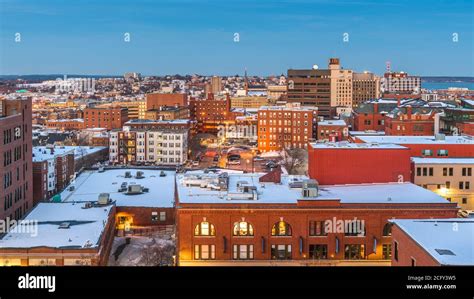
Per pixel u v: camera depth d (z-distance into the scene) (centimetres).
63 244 8625
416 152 13212
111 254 10681
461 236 5991
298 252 9050
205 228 9012
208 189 9956
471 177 12406
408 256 6100
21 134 11875
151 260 10269
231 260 8994
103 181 16012
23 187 12044
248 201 9162
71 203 11919
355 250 9138
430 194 9738
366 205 9075
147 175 17038
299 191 9988
